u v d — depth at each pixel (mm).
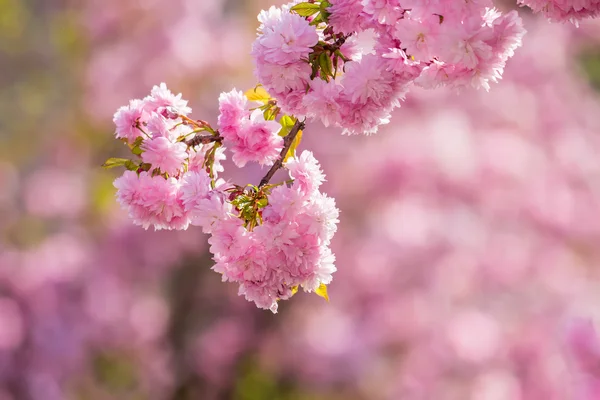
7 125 12773
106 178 11836
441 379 9641
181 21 12047
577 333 6145
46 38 12930
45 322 10766
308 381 10453
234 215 2508
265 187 2574
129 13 12070
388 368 10102
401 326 9789
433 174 9672
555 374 9242
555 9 2559
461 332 9656
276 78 2424
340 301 10125
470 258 9586
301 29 2375
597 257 10055
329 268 2502
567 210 9883
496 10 2277
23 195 12242
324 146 10023
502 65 2262
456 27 2150
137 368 11219
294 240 2469
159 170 2596
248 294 2525
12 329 10523
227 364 11008
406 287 9742
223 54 11961
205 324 11305
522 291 9891
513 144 9984
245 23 12633
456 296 9859
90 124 12188
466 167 9633
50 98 12734
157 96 2725
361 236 9930
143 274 11234
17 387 10500
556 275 9766
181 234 11031
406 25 2189
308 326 10695
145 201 2555
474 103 10562
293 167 2520
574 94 11500
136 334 11188
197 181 2531
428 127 10008
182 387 11188
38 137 12648
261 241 2457
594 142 10906
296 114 2494
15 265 11000
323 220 2461
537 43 11211
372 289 9797
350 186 9742
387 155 9719
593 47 12867
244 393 10977
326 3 2449
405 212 9633
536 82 10984
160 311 11289
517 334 9562
